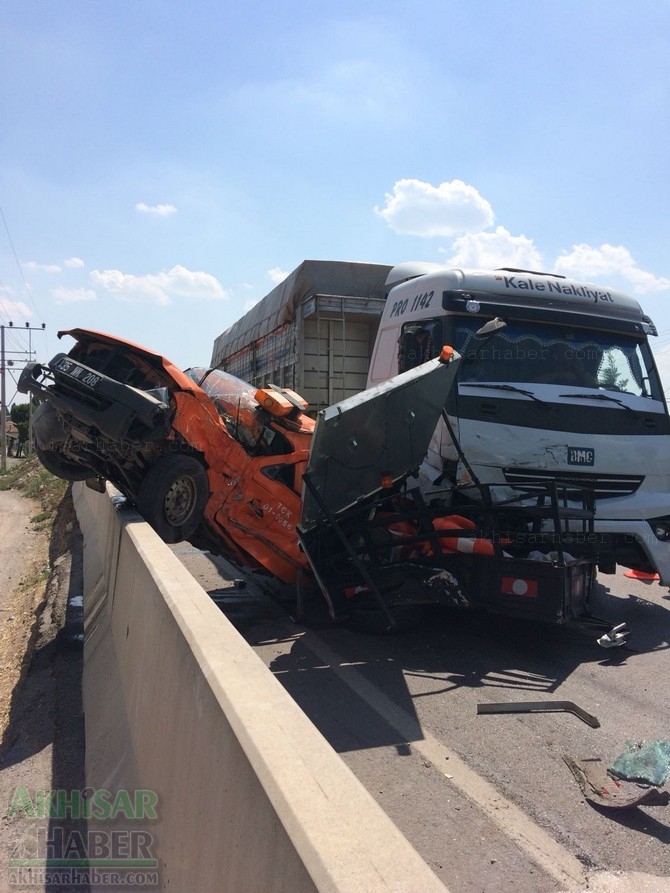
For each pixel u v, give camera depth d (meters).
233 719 2.05
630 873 2.86
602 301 7.32
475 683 5.04
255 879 1.69
